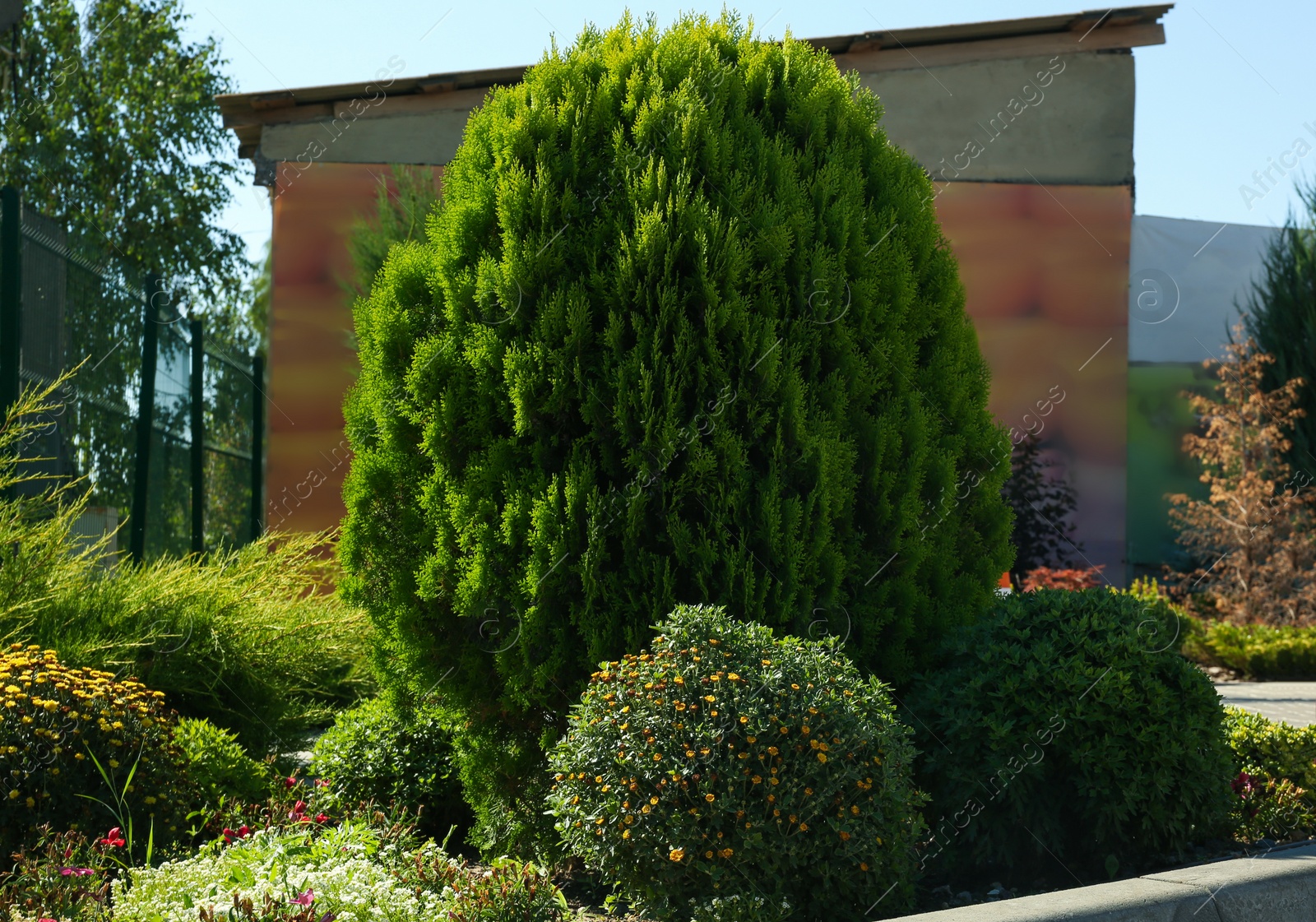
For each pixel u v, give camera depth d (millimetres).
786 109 5227
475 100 14492
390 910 3318
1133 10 14133
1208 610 15859
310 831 4207
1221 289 17156
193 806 4789
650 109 4828
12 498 7012
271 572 7398
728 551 4438
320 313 14008
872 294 4957
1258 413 15883
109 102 20391
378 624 5164
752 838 3594
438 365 4785
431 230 5160
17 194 7332
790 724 3711
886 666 4898
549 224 4695
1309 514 15641
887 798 3842
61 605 5961
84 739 4227
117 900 3387
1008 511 5504
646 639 4430
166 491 10508
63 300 8336
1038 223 14594
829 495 4637
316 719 7082
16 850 3939
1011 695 4508
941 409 5309
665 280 4562
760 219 4770
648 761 3715
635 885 3791
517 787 4805
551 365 4547
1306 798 5125
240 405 12984
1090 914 3291
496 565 4574
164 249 20641
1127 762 4406
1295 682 12781
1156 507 16969
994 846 4523
